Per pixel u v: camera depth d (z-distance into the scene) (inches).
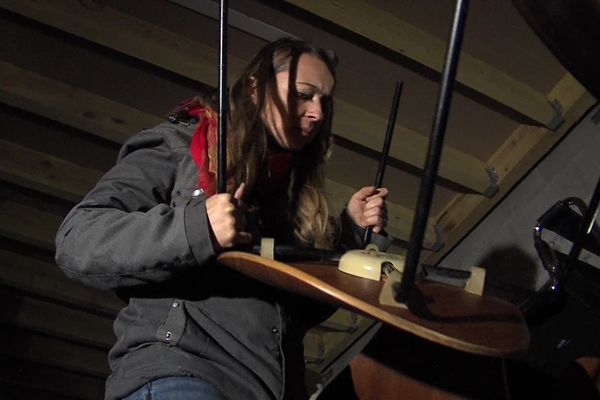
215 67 97.6
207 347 40.1
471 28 94.3
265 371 40.6
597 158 100.3
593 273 54.9
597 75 31.7
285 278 34.8
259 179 50.1
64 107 104.0
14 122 111.8
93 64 101.4
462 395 41.9
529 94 100.6
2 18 96.0
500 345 31.5
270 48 51.8
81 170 118.2
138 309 41.9
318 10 89.2
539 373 54.4
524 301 49.4
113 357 41.9
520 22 92.0
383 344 46.1
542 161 108.0
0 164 114.6
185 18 95.0
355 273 39.2
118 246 38.8
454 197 118.6
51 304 143.6
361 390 45.8
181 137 46.8
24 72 103.3
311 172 55.2
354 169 113.5
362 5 90.9
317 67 50.9
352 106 103.4
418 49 92.8
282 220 51.6
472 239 118.0
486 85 98.2
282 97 49.8
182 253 37.8
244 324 41.5
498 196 112.0
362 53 96.5
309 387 142.4
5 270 134.5
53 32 97.0
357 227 57.7
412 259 30.1
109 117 106.0
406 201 119.8
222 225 37.9
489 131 108.4
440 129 27.5
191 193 43.8
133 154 45.9
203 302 41.7
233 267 38.2
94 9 93.4
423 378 43.5
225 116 38.4
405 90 101.0
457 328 32.9
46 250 132.0
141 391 38.5
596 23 28.5
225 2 38.0
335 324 131.3
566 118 101.0
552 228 58.4
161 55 95.8
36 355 148.3
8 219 124.4
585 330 62.0
